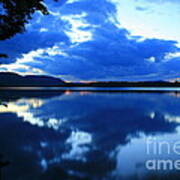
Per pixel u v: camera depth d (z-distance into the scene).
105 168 3.92
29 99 20.27
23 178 3.44
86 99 20.80
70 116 10.05
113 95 27.34
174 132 6.82
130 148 5.14
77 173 3.67
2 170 3.72
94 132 6.78
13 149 4.90
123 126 7.78
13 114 10.33
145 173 3.76
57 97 23.52
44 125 7.77
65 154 4.63
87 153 4.72
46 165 3.99
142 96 24.86
